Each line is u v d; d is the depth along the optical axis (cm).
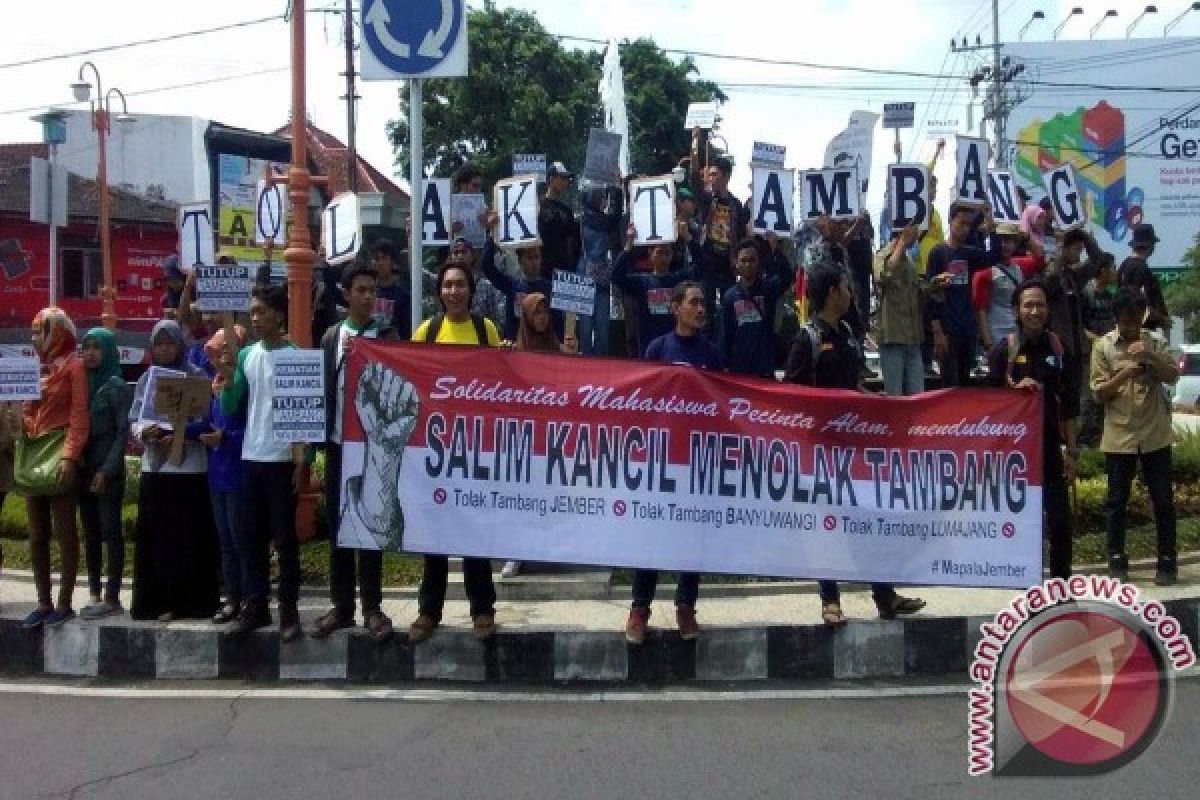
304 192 874
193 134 3288
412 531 654
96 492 721
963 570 663
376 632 657
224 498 690
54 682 667
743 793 475
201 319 1022
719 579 809
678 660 654
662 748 533
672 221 910
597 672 654
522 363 664
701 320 688
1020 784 481
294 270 870
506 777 497
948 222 1101
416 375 663
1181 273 4212
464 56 914
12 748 542
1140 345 766
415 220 929
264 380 661
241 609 691
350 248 901
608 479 660
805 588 794
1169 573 767
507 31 2689
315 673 660
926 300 1037
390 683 653
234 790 486
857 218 988
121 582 808
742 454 662
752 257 894
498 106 2662
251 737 556
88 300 2869
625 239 1020
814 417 666
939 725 566
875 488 666
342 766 514
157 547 707
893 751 526
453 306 690
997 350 722
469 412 662
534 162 1073
